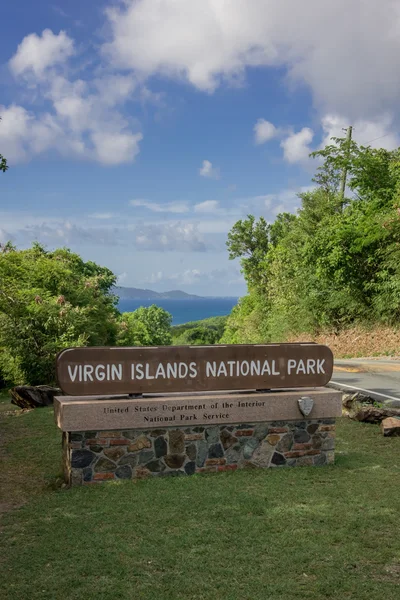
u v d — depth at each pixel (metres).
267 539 5.44
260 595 4.47
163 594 4.51
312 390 8.08
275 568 4.89
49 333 18.83
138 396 7.52
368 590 4.51
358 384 14.73
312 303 33.03
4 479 7.89
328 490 6.77
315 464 7.89
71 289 24.89
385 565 4.92
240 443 7.68
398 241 26.66
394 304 27.34
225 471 7.57
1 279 20.30
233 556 5.11
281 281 40.44
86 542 5.44
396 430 9.43
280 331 37.09
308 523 5.80
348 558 5.04
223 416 7.54
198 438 7.52
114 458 7.25
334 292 31.23
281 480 7.18
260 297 46.81
